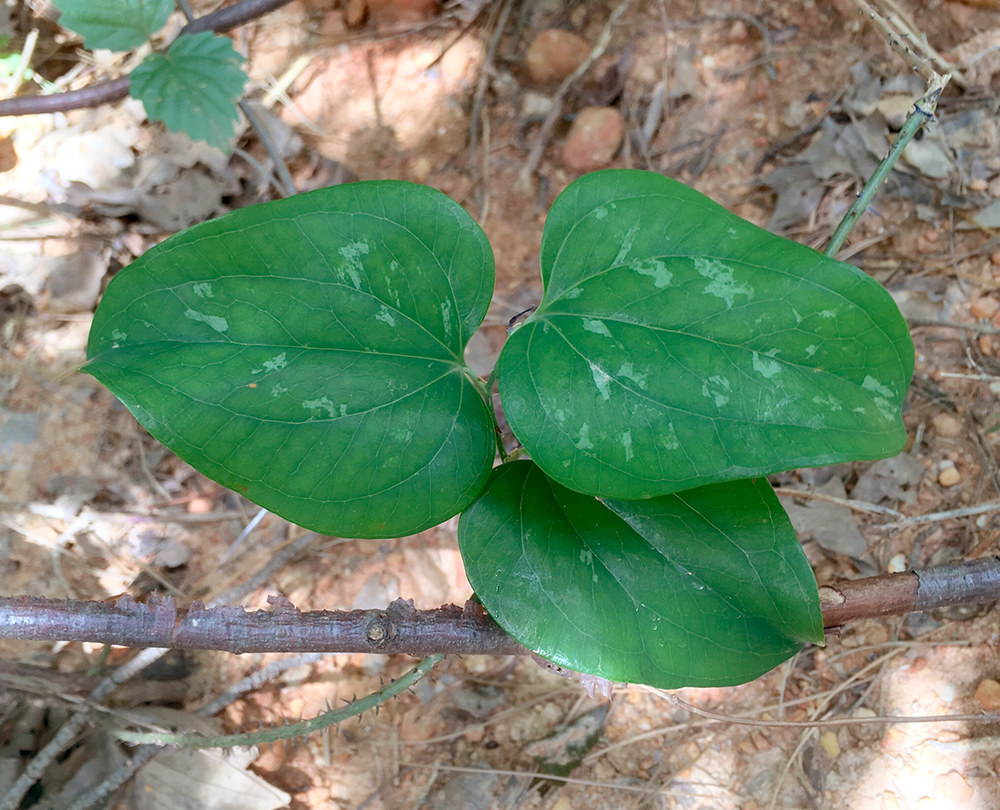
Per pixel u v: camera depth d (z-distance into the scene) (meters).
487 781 0.42
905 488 0.44
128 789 0.40
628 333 0.27
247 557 0.45
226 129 0.39
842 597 0.30
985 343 0.45
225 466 0.26
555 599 0.28
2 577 0.43
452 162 0.51
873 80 0.47
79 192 0.46
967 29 0.48
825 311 0.26
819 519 0.44
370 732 0.43
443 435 0.28
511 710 0.43
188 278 0.27
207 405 0.26
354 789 0.42
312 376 0.27
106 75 0.50
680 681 0.28
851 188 0.47
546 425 0.27
